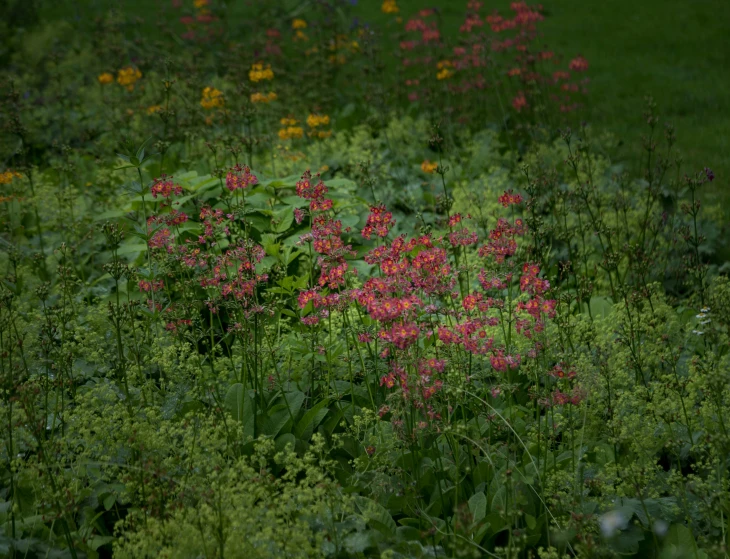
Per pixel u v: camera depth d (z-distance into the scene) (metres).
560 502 3.21
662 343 4.04
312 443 3.80
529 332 3.54
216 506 2.88
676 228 6.00
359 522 3.11
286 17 12.48
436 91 9.07
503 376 4.08
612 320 4.33
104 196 6.77
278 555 2.82
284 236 5.43
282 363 4.29
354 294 3.55
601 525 3.09
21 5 13.23
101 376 4.34
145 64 9.95
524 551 3.13
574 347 4.12
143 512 3.08
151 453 3.34
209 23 11.95
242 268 4.09
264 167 7.07
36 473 3.19
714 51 12.50
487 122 9.15
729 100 9.95
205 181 5.54
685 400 3.64
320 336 4.25
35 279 5.38
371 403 4.04
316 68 9.98
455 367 3.54
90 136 7.46
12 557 3.06
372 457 3.53
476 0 9.01
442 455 3.63
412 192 6.96
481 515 3.23
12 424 3.35
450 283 3.60
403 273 3.39
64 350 4.12
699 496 3.16
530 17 8.79
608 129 9.06
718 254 5.98
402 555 3.01
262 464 3.18
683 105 9.88
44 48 11.52
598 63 12.24
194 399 3.83
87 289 5.38
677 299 5.32
